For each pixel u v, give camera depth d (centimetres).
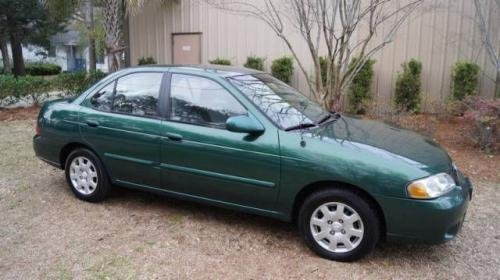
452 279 338
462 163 643
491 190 541
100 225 424
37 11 2297
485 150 696
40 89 1134
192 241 393
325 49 1067
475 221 447
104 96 467
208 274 339
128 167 444
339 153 349
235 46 1212
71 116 474
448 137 780
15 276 333
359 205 342
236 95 399
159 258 362
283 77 1114
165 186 430
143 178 439
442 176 343
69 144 480
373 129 413
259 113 386
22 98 1127
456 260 367
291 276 338
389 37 798
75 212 455
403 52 1016
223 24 1220
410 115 899
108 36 1177
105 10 1172
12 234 404
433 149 386
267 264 355
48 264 351
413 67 981
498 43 935
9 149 711
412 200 325
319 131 382
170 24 1316
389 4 965
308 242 368
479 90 961
